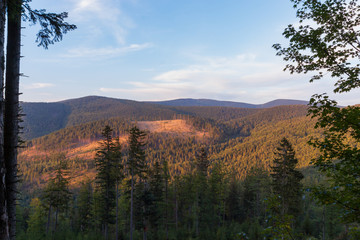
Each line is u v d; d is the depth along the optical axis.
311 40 6.09
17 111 5.39
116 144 27.41
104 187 28.31
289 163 25.97
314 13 6.04
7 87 5.28
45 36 6.41
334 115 5.29
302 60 6.50
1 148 3.77
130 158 26.33
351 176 5.30
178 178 41.88
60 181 29.20
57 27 6.27
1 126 3.78
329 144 5.36
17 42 5.43
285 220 5.99
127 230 42.06
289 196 25.06
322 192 5.45
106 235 28.09
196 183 40.09
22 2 5.20
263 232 6.25
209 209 42.47
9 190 5.04
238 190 53.81
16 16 5.16
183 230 37.69
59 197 29.72
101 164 27.61
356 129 4.97
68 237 27.11
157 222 34.31
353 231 5.15
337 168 5.30
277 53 6.88
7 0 4.73
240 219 48.31
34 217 37.59
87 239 27.19
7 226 3.78
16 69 5.38
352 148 4.99
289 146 26.27
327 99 5.35
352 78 5.73
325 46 5.93
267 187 44.16
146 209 29.72
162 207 35.47
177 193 41.12
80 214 38.97
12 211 5.03
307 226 34.28
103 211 28.78
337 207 5.31
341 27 5.82
